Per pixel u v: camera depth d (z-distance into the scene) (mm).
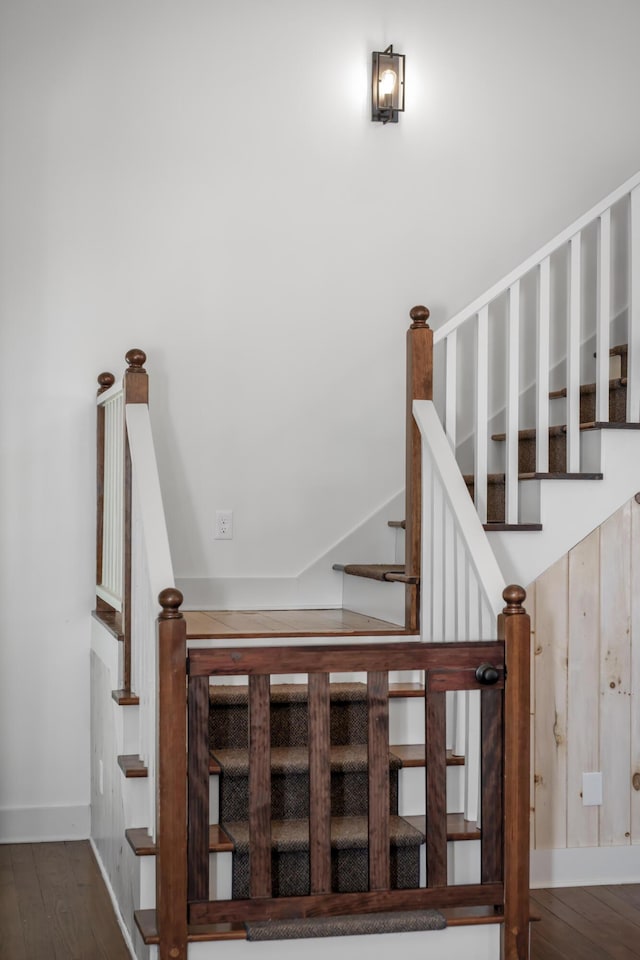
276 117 4469
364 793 3199
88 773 4184
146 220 4316
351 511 4543
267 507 4453
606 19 4867
